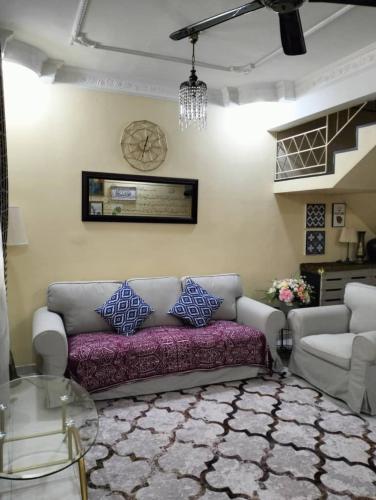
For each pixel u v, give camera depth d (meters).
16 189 3.44
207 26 2.06
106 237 3.80
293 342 3.51
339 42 2.95
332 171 3.67
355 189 3.96
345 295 3.65
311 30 2.74
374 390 2.82
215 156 4.20
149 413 2.84
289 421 2.73
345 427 2.65
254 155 4.37
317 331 3.46
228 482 2.11
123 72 3.61
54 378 2.55
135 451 2.39
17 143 3.42
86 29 2.78
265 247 4.52
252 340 3.38
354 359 2.86
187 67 3.47
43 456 1.80
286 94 3.85
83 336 3.26
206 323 3.61
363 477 2.15
